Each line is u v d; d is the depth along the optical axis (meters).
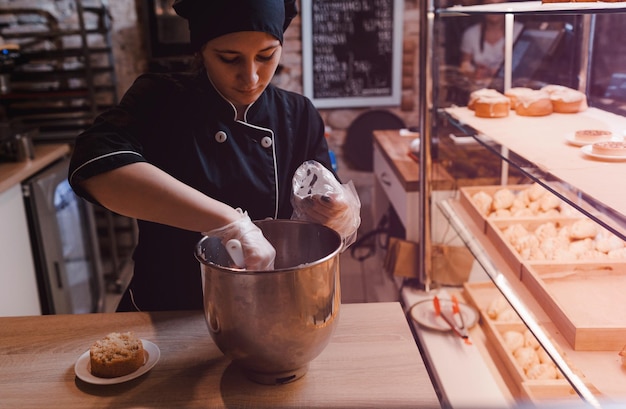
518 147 1.59
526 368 1.64
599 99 1.99
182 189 1.05
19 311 2.58
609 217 1.06
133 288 1.46
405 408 0.88
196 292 1.41
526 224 1.77
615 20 1.84
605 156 1.43
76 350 1.07
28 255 2.68
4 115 3.75
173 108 1.34
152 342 1.08
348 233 1.14
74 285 3.00
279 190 1.43
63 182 2.93
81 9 3.44
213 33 1.10
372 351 1.03
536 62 2.20
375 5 3.93
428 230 2.31
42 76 3.74
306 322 0.87
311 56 4.01
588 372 1.09
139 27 3.78
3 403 0.93
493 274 1.56
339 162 4.25
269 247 0.97
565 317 1.21
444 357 1.83
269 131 1.39
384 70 4.05
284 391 0.93
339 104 4.11
